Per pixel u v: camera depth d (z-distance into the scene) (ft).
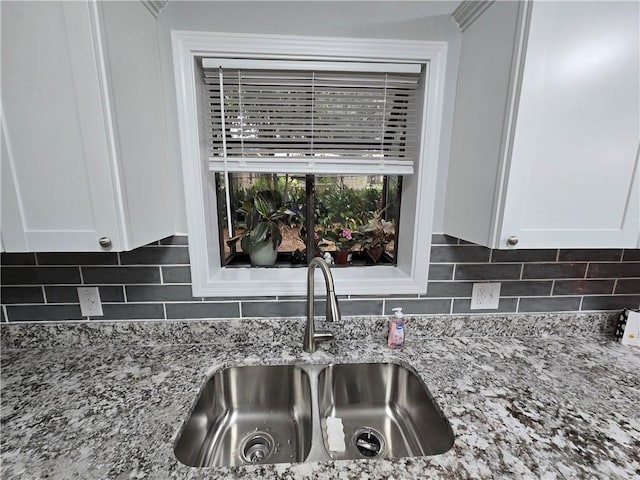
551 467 2.07
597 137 2.57
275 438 3.18
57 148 2.40
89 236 2.56
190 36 2.96
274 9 3.00
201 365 3.19
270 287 3.56
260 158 3.35
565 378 3.04
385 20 3.10
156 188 3.05
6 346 3.48
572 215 2.70
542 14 2.31
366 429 3.30
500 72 2.60
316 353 3.40
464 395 2.77
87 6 2.18
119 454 2.15
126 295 3.51
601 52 2.43
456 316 3.80
